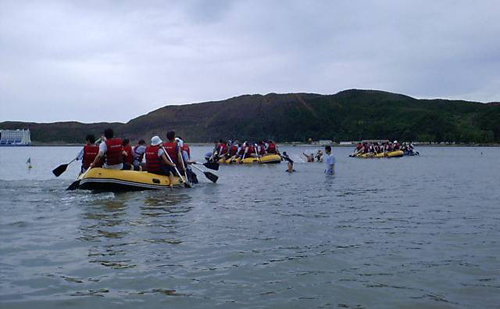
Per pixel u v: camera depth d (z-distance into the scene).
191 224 7.64
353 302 4.08
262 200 11.04
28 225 7.38
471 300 4.14
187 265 5.19
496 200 11.21
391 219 8.30
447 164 33.44
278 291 4.36
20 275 4.76
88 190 12.32
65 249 5.82
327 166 21.09
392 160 42.12
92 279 4.65
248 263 5.30
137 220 7.96
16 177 20.22
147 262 5.28
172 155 14.05
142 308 3.91
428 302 4.09
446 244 6.30
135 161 16.03
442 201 11.02
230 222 7.88
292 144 160.38
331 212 9.13
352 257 5.59
